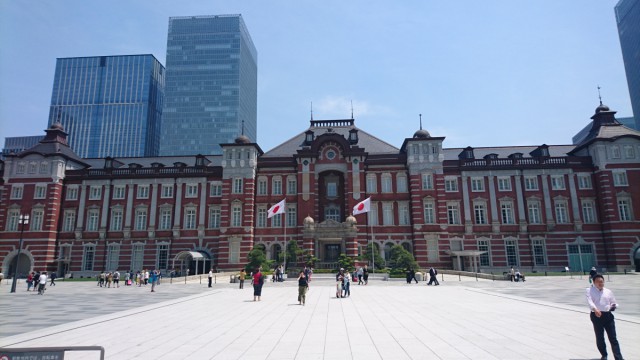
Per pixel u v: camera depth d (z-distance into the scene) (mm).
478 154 64812
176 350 12703
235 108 168750
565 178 59531
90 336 15000
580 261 55062
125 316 20156
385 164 61062
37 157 62219
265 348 12891
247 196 58969
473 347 12742
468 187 60219
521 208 58969
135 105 182000
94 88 184500
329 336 14719
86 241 60812
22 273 59750
